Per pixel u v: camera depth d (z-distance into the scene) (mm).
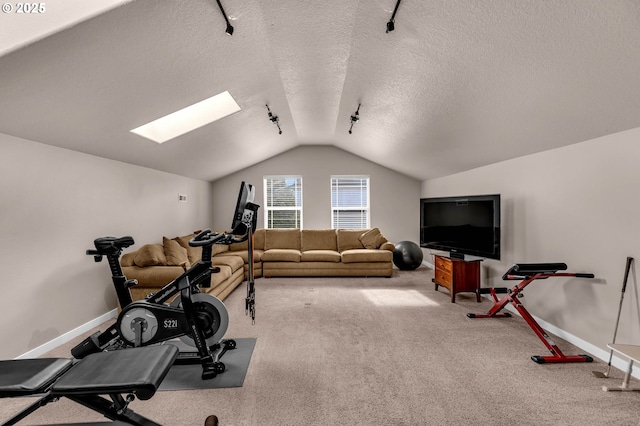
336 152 6562
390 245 5488
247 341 2760
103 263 3334
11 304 2354
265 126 4582
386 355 2486
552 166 2943
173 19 1884
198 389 2039
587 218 2557
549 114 2412
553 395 1943
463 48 2064
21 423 1736
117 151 3354
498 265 3832
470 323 3172
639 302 2143
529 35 1738
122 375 1314
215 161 5230
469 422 1702
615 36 1523
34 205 2545
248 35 2340
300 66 2994
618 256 2297
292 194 6617
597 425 1671
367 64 2766
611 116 2131
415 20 1990
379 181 6590
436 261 4449
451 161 4527
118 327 2311
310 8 2107
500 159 3711
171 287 2312
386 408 1827
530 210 3250
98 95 2273
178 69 2383
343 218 6641
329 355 2492
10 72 1744
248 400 1918
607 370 2205
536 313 3168
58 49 1729
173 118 3707
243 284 4848
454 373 2211
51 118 2314
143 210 4129
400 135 4281
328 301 3949
